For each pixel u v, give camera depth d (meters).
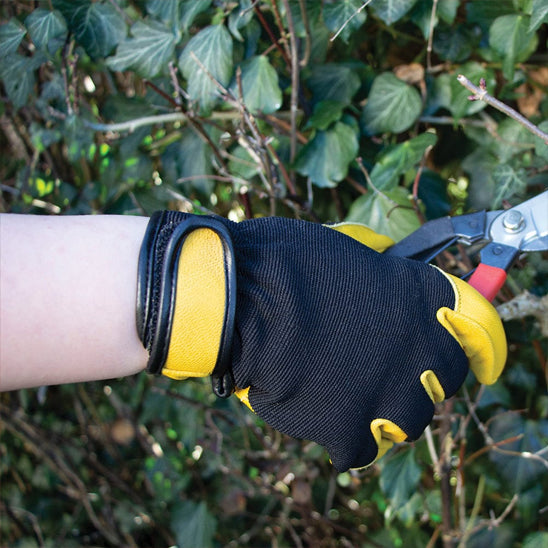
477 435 1.14
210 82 1.00
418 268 0.69
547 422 1.08
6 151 1.62
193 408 1.54
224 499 1.56
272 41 1.05
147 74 1.04
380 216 1.01
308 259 0.65
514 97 1.03
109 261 0.57
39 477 1.83
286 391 0.63
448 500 1.08
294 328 0.61
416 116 1.02
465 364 0.68
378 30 1.09
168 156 1.25
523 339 1.09
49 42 1.10
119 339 0.58
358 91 1.10
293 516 1.61
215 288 0.59
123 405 1.70
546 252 1.04
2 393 1.74
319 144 1.04
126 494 1.76
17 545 1.79
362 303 0.64
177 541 1.55
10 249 0.54
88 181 1.47
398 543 1.38
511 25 0.93
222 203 1.36
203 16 1.06
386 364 0.64
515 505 1.18
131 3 1.14
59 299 0.54
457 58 1.02
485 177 1.06
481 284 0.73
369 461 0.70
